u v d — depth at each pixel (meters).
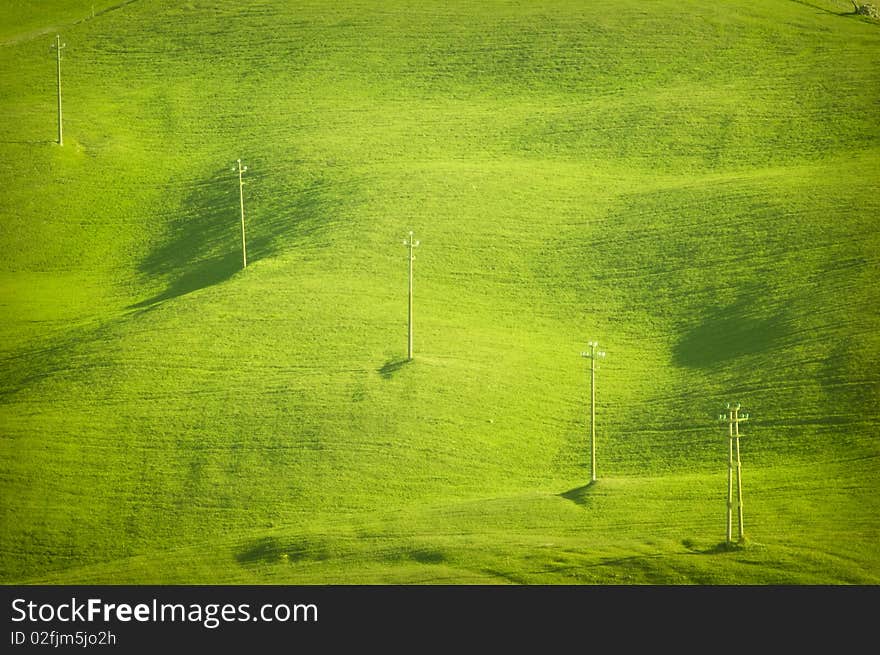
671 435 177.12
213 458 174.38
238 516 161.62
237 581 139.50
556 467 172.88
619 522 147.50
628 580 130.00
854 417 171.75
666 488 157.25
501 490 166.62
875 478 156.75
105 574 144.25
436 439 177.88
